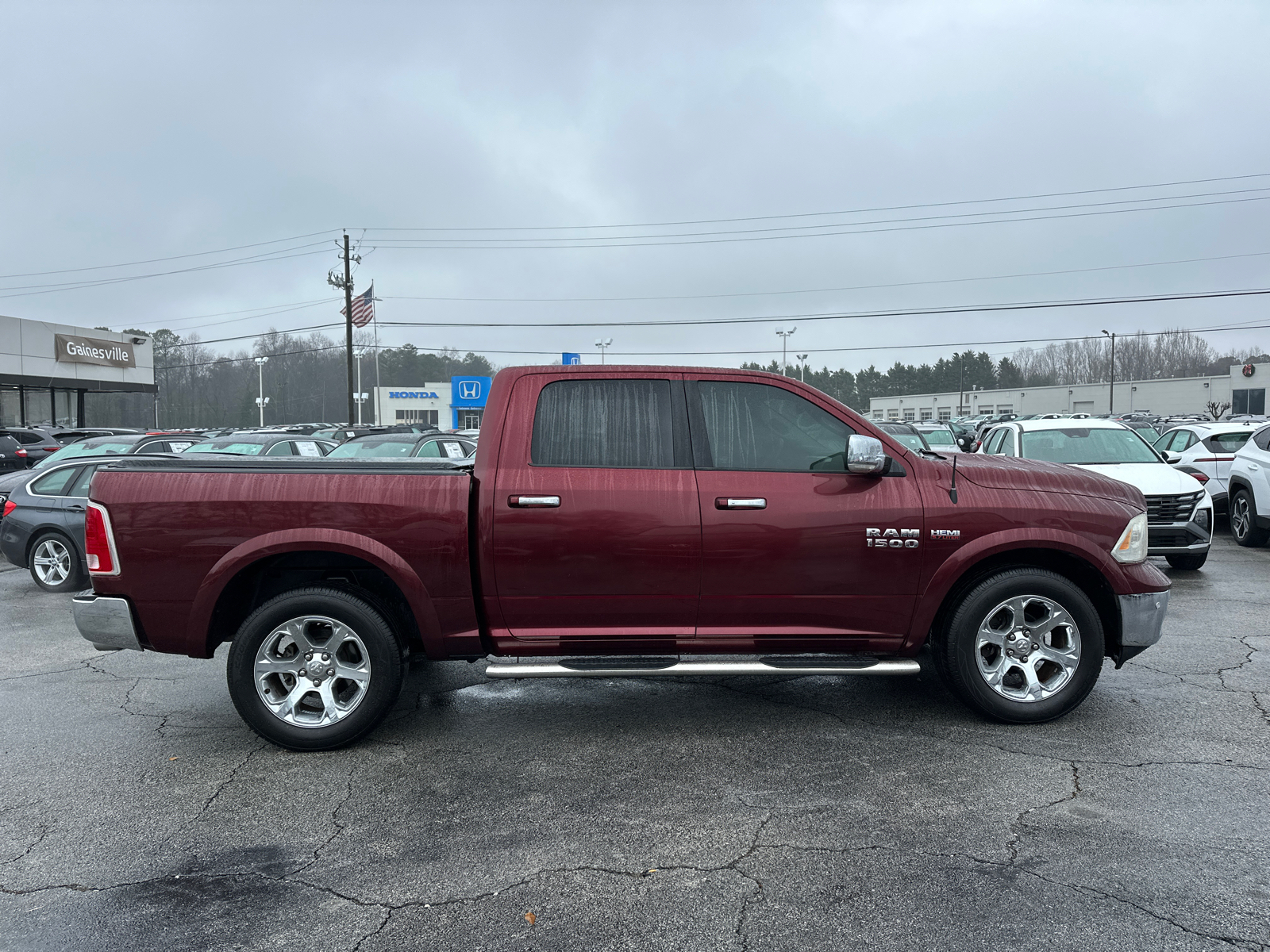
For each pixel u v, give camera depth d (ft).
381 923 9.17
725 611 14.33
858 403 419.54
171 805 12.21
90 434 74.84
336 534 13.82
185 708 16.66
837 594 14.34
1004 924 8.94
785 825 11.33
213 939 8.90
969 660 14.57
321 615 14.02
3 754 14.23
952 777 12.80
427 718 15.89
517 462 14.26
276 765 13.69
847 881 9.88
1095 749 13.80
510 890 9.80
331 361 342.85
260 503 13.85
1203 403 242.78
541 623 14.32
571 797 12.32
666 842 10.93
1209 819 11.30
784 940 8.72
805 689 17.44
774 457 14.52
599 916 9.24
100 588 14.03
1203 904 9.27
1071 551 14.48
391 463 14.89
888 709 16.02
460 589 13.98
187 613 13.92
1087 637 14.49
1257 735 14.35
